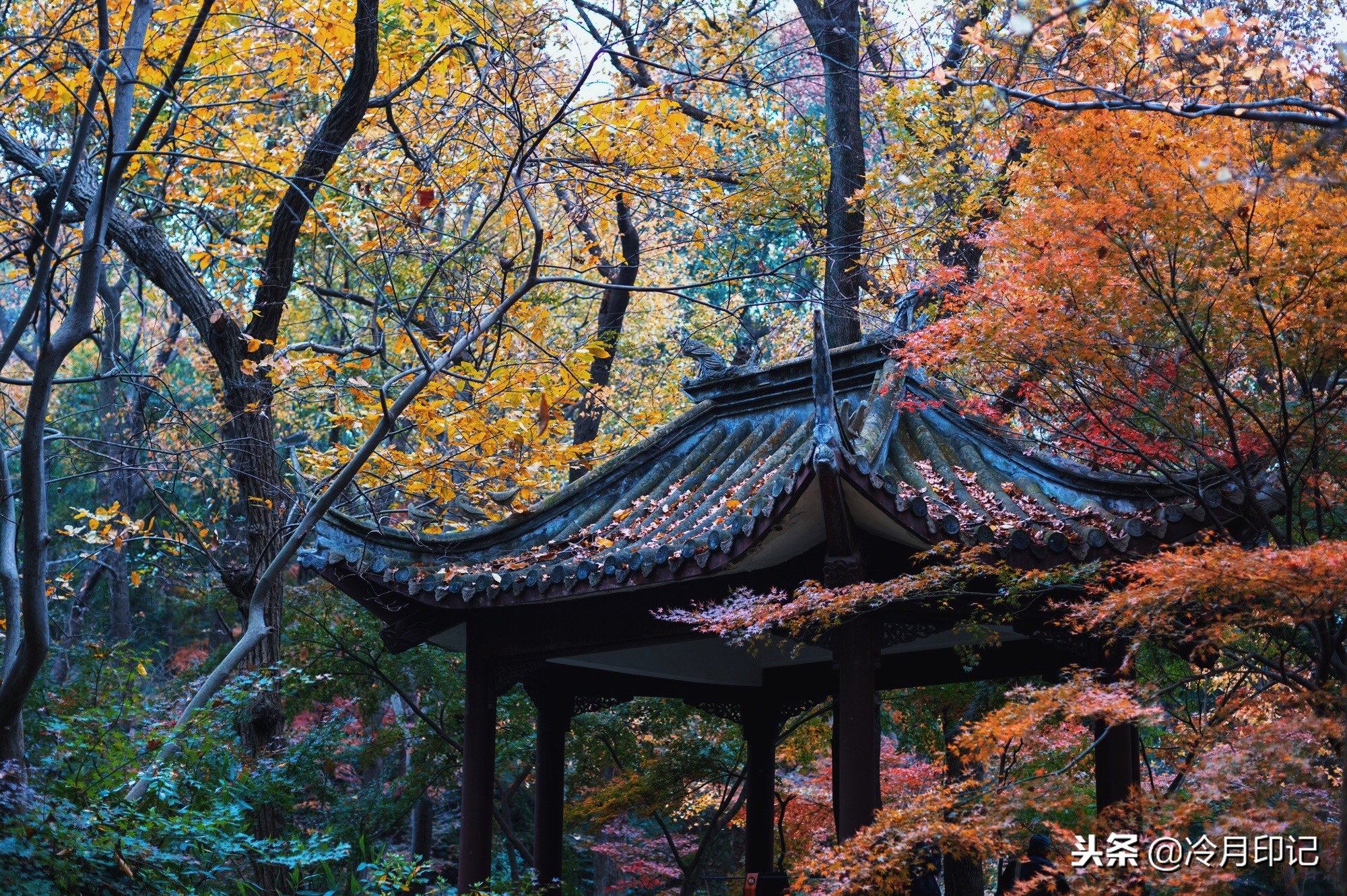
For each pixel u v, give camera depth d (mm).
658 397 18938
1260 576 4773
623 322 19250
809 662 11203
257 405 10266
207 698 8367
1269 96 5840
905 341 7898
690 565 7395
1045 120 6199
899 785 12555
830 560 6949
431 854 19031
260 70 10906
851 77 12734
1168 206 5863
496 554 9312
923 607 7523
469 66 9734
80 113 9477
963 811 5445
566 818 14039
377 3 9727
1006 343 6797
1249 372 7031
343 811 13820
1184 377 6672
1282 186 5371
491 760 9086
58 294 9734
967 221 11250
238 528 15383
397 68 11281
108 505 20188
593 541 8586
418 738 15133
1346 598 4832
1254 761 4758
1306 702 5062
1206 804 4863
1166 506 6602
